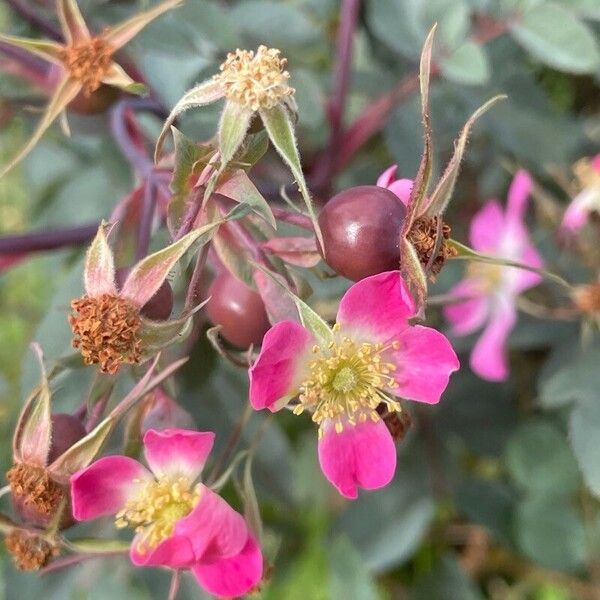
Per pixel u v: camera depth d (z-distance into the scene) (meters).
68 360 0.13
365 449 0.13
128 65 0.19
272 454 0.22
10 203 0.32
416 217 0.12
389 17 0.22
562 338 0.22
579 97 0.29
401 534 0.25
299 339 0.12
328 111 0.22
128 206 0.16
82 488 0.12
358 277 0.12
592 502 0.26
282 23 0.22
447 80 0.22
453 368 0.12
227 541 0.12
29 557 0.13
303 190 0.11
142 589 0.21
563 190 0.26
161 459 0.13
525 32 0.21
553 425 0.26
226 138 0.12
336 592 0.26
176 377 0.18
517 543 0.26
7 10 0.22
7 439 0.23
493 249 0.23
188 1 0.19
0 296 0.33
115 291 0.12
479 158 0.26
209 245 0.13
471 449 0.26
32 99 0.20
